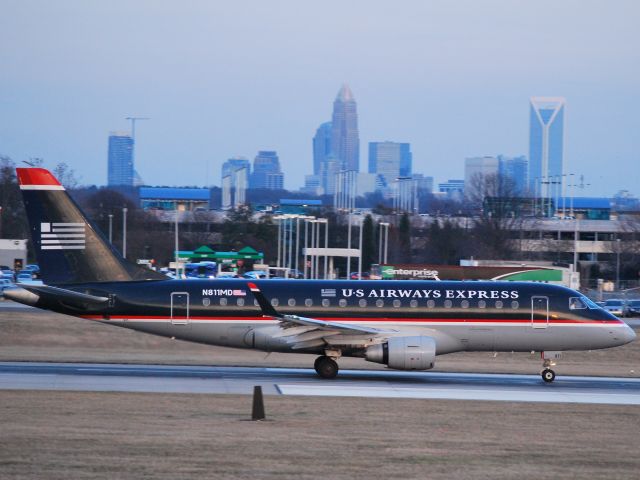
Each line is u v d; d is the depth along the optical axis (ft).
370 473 311.47
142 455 329.52
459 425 423.64
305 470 312.50
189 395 499.10
